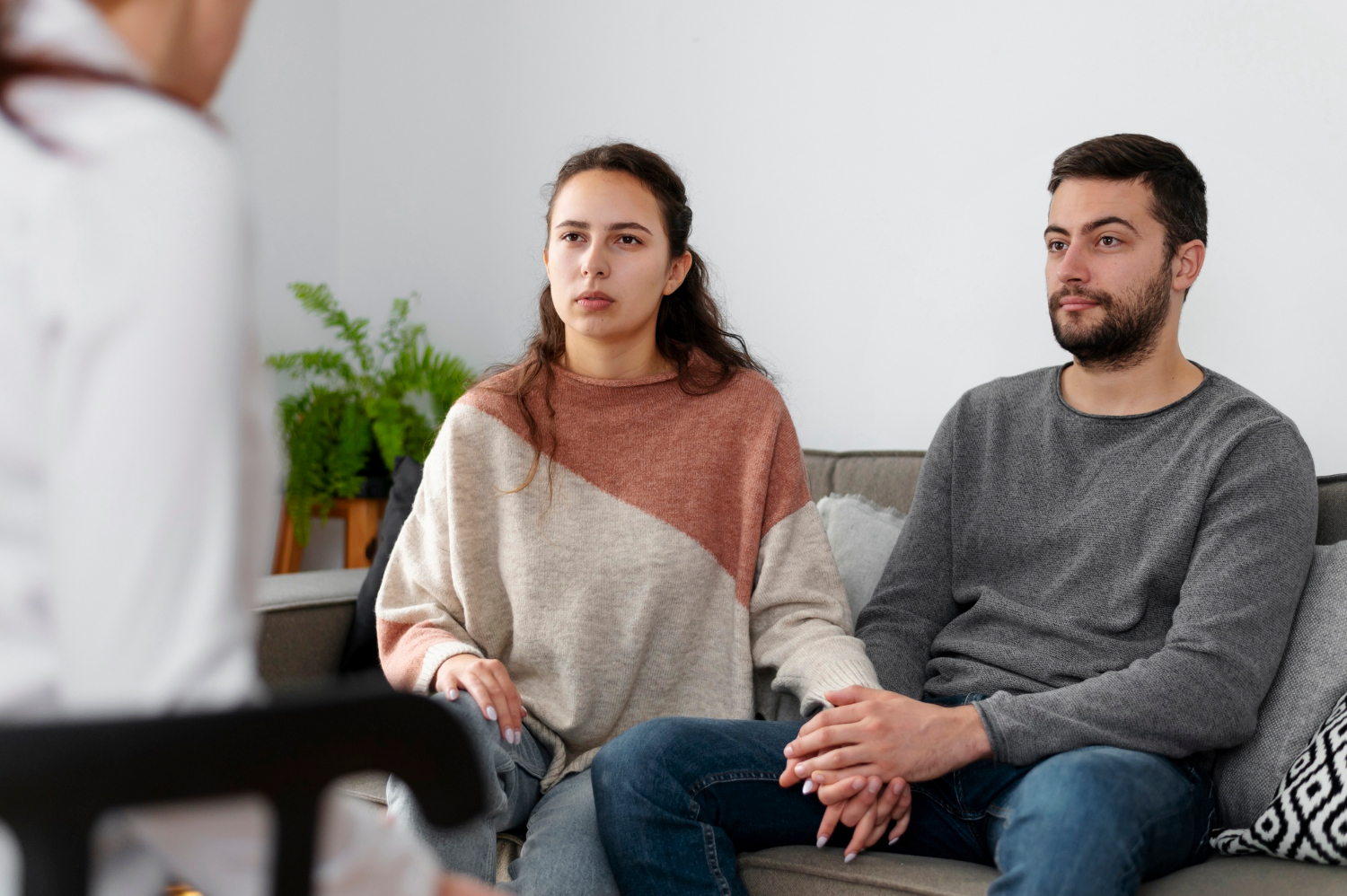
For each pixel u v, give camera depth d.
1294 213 1.87
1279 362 1.89
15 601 0.39
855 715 1.18
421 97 3.14
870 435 2.38
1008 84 2.19
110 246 0.39
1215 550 1.26
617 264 1.46
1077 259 1.41
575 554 1.44
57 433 0.39
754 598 1.48
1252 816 1.20
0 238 0.39
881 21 2.35
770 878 1.17
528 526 1.45
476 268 3.05
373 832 0.45
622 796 1.15
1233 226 1.94
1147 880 1.11
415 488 1.96
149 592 0.38
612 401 1.51
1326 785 1.08
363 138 3.22
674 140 2.68
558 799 1.31
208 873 0.41
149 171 0.40
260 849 0.41
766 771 1.21
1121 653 1.30
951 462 1.55
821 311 2.45
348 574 2.04
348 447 2.75
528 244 2.96
